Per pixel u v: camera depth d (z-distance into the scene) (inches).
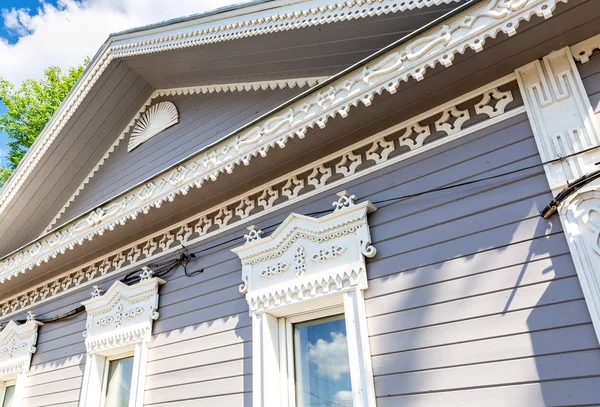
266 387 120.7
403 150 124.3
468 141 113.7
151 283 166.9
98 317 181.5
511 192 102.8
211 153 147.5
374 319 111.3
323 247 125.8
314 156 138.6
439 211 112.0
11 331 218.7
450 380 95.4
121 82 209.8
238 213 156.8
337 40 141.9
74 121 216.4
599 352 81.4
